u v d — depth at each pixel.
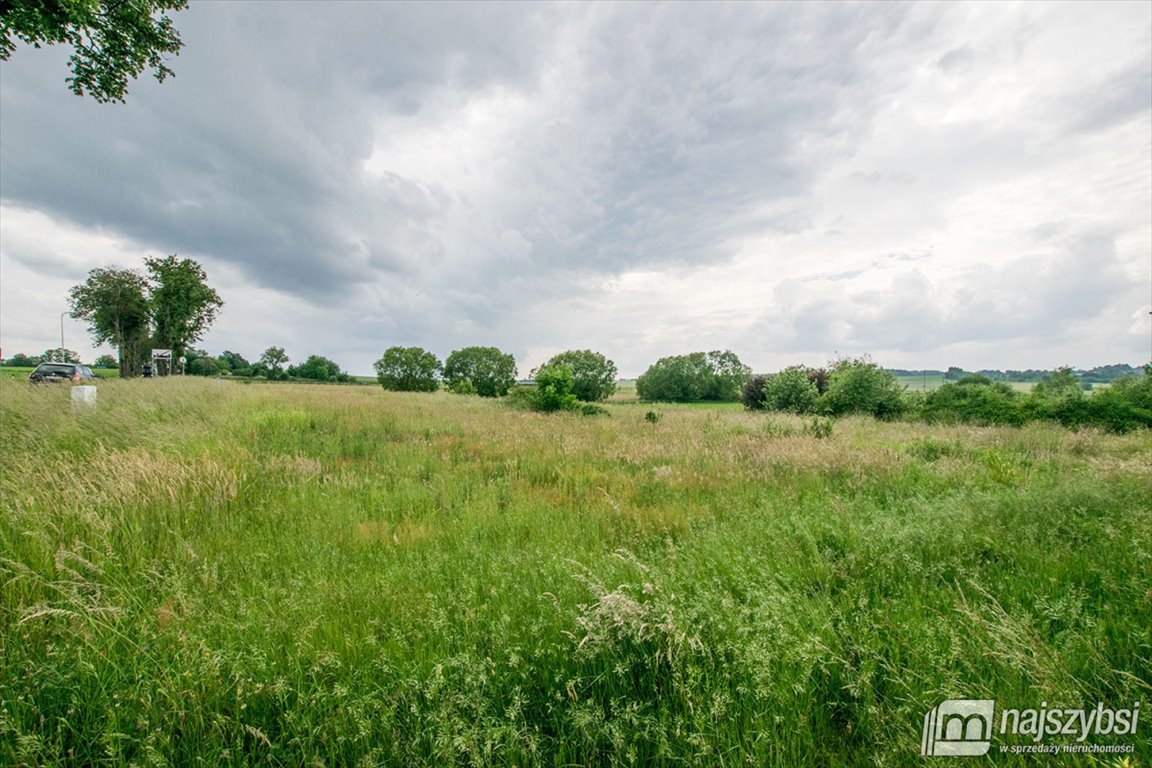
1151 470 6.15
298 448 8.38
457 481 6.78
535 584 3.20
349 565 3.62
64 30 8.42
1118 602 2.88
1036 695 2.03
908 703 2.04
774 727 1.92
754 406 28.50
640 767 1.89
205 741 1.97
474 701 2.07
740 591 3.17
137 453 6.41
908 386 21.91
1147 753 1.77
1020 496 5.21
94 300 46.84
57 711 2.08
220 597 2.98
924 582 3.21
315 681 2.17
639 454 9.30
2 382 12.41
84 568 3.34
